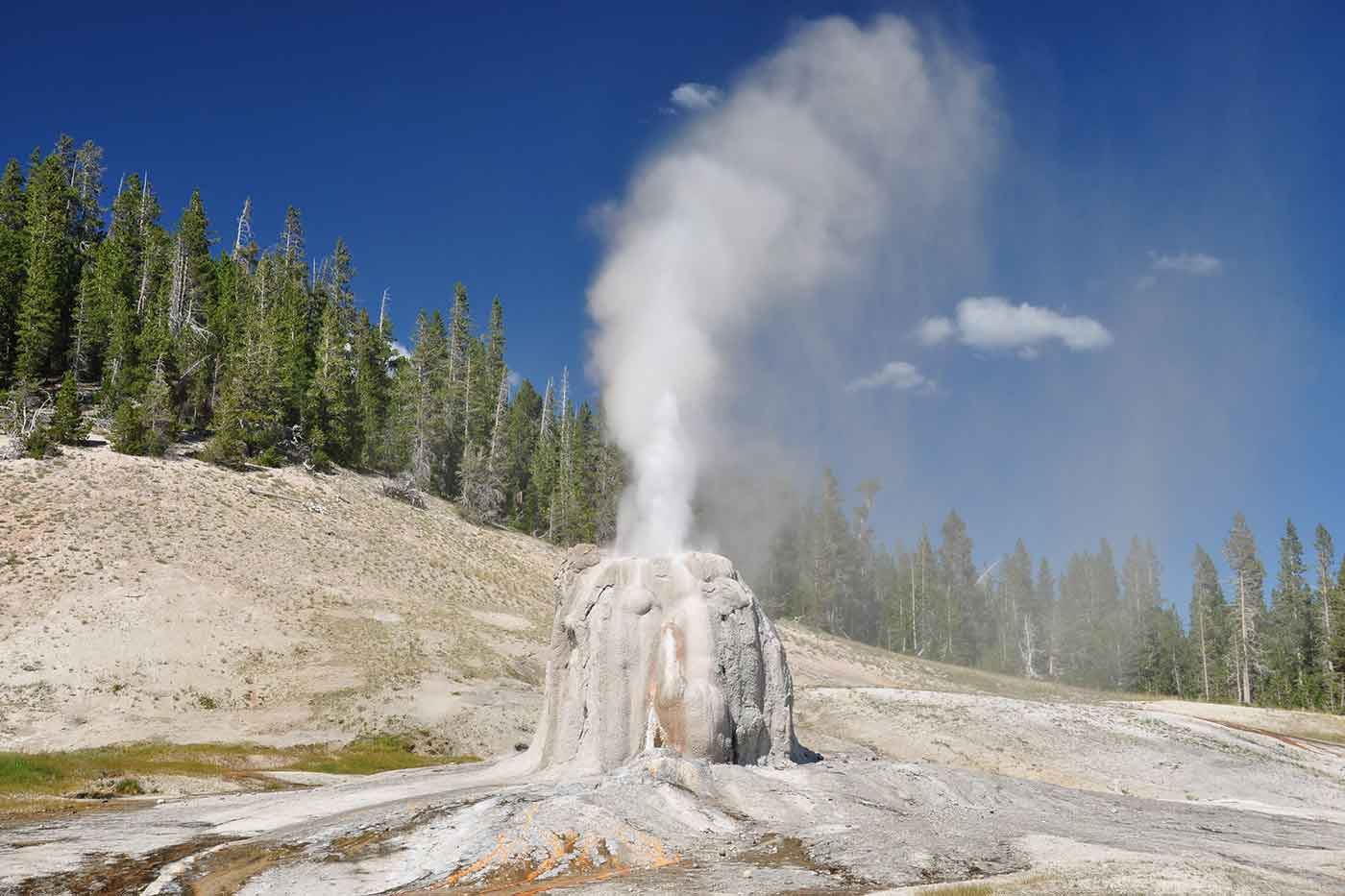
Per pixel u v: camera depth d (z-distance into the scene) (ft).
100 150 458.09
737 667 103.30
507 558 328.70
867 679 293.23
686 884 60.70
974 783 99.96
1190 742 176.76
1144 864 62.49
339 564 266.16
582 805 76.18
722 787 86.17
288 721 179.42
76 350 337.93
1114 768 162.09
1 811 95.35
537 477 395.55
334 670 203.31
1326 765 171.53
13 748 152.56
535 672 228.02
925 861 66.39
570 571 111.86
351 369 374.84
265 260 419.33
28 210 385.91
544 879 63.98
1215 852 73.82
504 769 108.88
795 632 340.39
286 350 350.64
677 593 105.70
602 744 99.86
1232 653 382.42
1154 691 395.96
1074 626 411.54
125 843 76.18
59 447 277.64
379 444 369.91
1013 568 440.04
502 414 419.13
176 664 193.77
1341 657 337.31
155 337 321.11
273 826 81.71
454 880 63.67
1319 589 379.35
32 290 324.80
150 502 260.01
